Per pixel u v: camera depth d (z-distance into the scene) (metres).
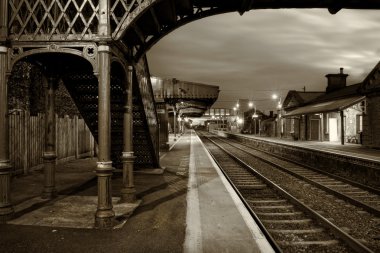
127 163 7.66
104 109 5.87
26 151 11.67
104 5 5.92
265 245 4.90
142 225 5.88
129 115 7.68
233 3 8.40
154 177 11.36
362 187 10.84
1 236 5.28
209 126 147.38
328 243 5.54
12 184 9.71
